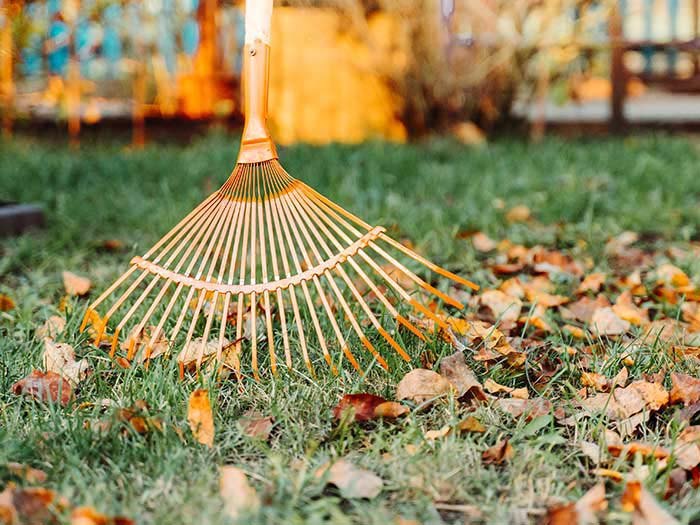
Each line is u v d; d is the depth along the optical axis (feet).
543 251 6.52
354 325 4.40
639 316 5.24
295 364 4.58
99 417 4.13
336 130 12.93
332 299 5.27
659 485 3.60
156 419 3.95
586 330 5.09
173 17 13.33
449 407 4.13
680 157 10.63
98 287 5.77
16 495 3.41
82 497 3.52
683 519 3.35
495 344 4.71
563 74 13.15
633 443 3.84
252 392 4.34
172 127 13.47
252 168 4.62
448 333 4.69
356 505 3.48
